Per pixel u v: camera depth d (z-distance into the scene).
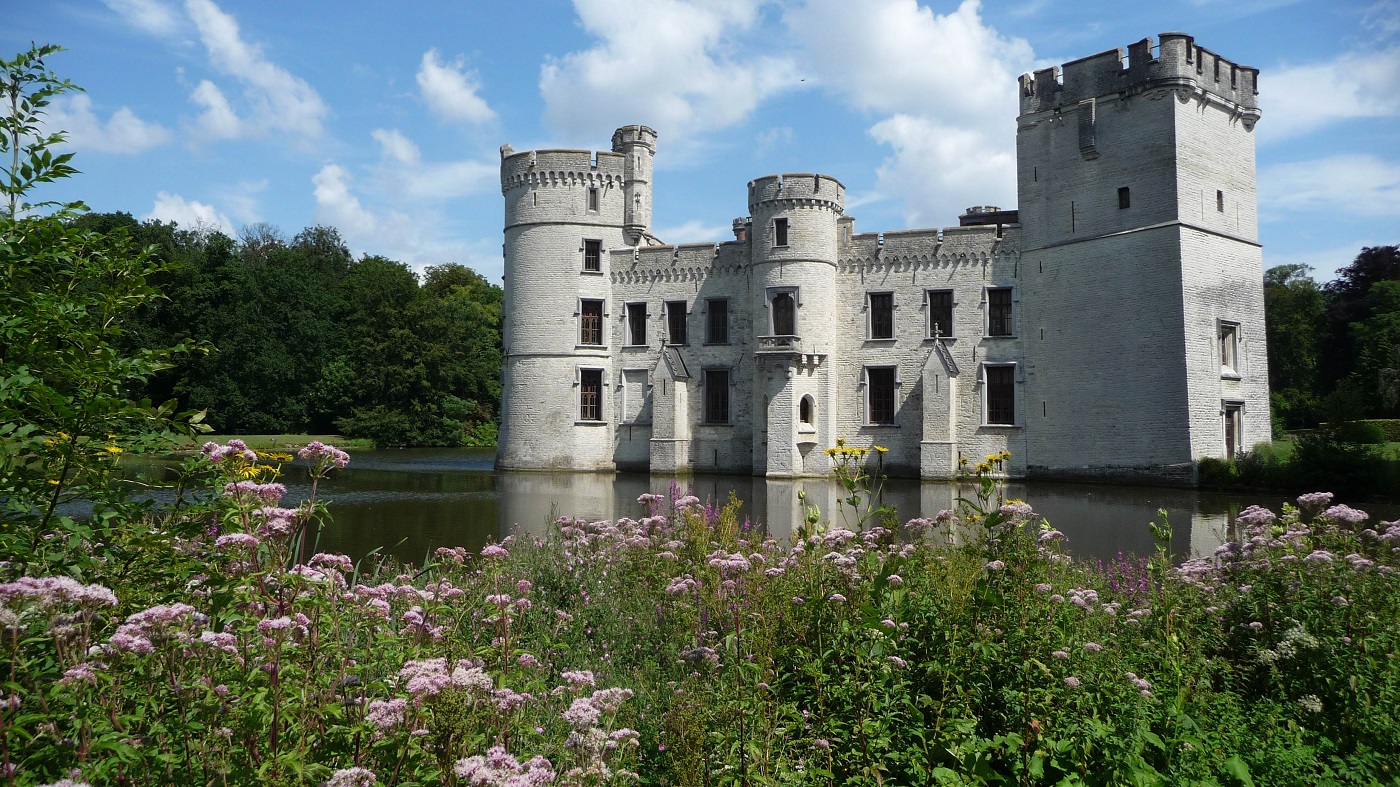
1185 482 37.97
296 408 76.25
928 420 44.81
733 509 11.73
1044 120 44.28
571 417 50.12
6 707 4.70
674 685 7.90
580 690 6.85
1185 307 38.59
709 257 49.88
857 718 6.85
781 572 8.83
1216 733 6.70
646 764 6.82
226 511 6.09
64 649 5.20
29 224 6.72
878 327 47.81
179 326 72.06
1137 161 40.62
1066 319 43.03
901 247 47.19
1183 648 8.04
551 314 50.19
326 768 4.82
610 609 10.58
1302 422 75.94
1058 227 43.56
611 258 51.38
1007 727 6.86
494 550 8.52
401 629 7.63
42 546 5.98
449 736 5.14
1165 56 39.72
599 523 13.35
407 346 79.50
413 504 28.72
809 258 46.34
